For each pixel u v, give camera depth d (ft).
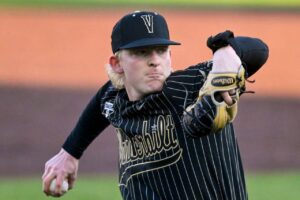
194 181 36.27
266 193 95.35
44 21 252.83
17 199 92.22
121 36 35.88
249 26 246.88
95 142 128.47
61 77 182.91
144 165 37.78
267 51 35.50
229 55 30.48
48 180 46.03
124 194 40.06
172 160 36.55
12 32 237.66
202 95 30.86
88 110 45.19
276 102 159.74
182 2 292.40
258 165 116.98
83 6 279.28
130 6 281.54
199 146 35.94
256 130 139.44
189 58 204.85
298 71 193.26
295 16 265.13
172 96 35.50
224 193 36.68
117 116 39.86
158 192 37.60
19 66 195.42
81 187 98.12
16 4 280.51
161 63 35.81
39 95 162.91
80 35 236.43
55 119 144.25
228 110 30.63
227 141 36.68
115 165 115.44
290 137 134.82
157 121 36.68
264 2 296.71
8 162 117.60
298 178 106.52
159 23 35.81
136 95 37.70
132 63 35.83
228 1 296.51
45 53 213.05
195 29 240.53
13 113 148.66
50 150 126.00
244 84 31.17
